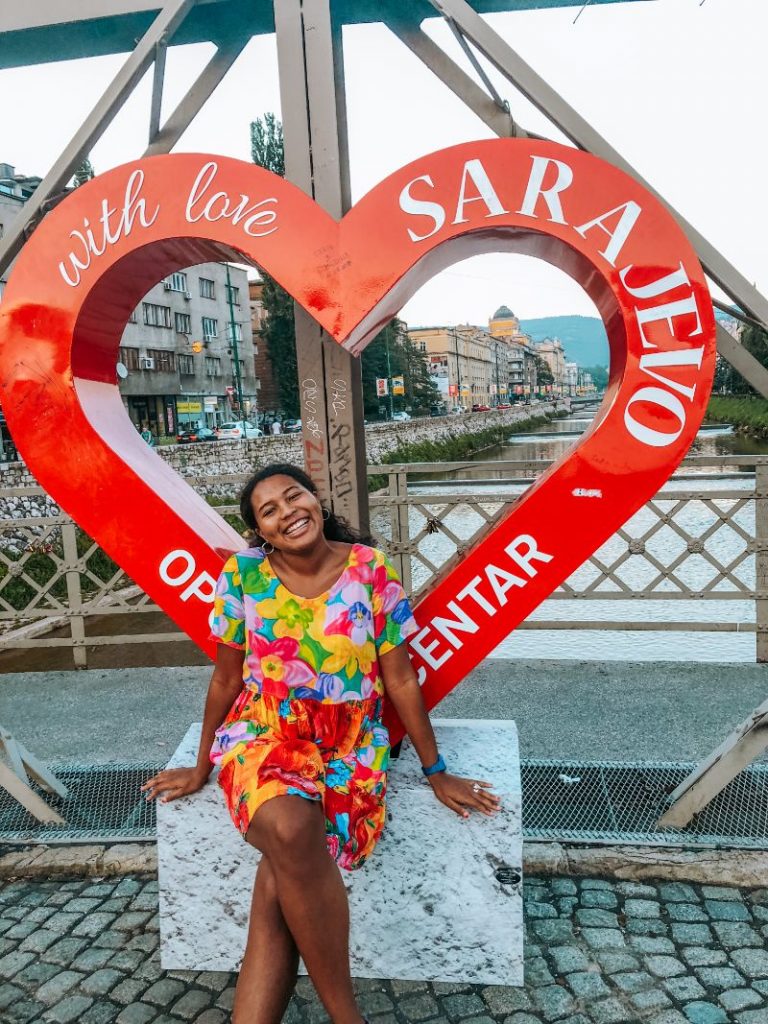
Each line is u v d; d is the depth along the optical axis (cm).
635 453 215
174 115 277
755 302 234
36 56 290
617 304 212
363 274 213
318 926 161
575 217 209
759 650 429
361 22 271
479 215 210
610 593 445
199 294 4753
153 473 243
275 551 199
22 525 466
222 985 206
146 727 371
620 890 237
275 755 180
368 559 194
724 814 266
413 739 198
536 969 206
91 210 226
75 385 233
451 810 199
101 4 264
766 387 240
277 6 254
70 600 466
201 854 206
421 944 204
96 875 256
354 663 189
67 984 208
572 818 268
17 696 423
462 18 237
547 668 428
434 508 1429
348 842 183
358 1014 164
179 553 230
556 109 235
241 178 216
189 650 658
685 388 212
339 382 264
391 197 211
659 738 332
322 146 256
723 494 423
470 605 223
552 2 269
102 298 235
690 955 209
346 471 268
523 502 220
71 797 298
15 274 231
